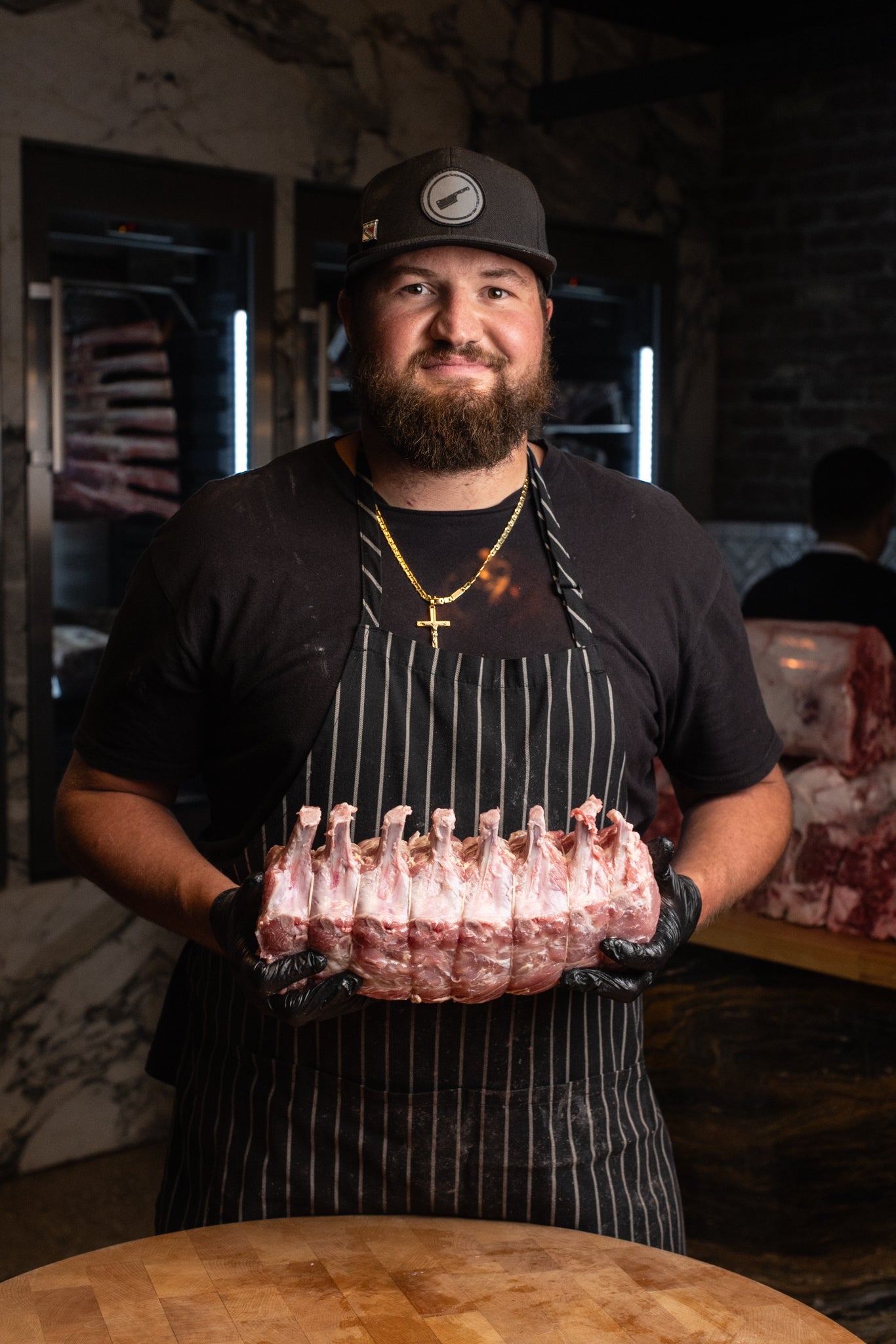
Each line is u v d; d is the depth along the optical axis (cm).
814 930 212
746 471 460
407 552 141
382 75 361
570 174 408
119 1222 314
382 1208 138
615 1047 145
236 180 339
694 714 153
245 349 346
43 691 323
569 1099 140
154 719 144
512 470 143
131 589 146
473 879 119
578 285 425
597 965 122
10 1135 333
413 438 133
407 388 133
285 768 139
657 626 146
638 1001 152
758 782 159
